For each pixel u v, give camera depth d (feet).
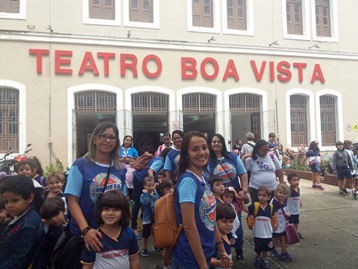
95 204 9.07
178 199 8.60
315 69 46.03
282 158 39.83
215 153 15.21
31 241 8.57
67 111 37.01
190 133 9.06
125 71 39.24
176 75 40.91
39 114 36.27
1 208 9.77
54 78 36.88
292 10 46.91
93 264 8.66
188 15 42.04
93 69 38.06
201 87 41.63
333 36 47.78
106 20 39.42
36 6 37.19
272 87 44.19
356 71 48.06
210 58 42.11
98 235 8.46
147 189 16.61
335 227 20.86
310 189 32.63
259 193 14.96
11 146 35.78
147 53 40.14
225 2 43.52
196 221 8.64
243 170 15.46
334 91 46.70
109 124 9.48
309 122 45.57
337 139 46.75
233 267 15.02
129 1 40.81
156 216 9.18
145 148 62.28
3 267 8.34
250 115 46.47
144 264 15.42
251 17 44.27
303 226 21.16
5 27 36.27
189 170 8.95
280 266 15.17
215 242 9.30
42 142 36.14
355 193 28.30
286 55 44.93
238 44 43.14
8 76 35.60
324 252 16.79
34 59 36.47
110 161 9.55
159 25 41.01
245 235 19.51
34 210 9.20
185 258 8.51
